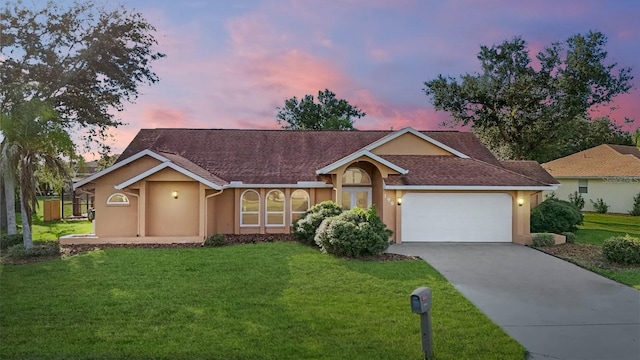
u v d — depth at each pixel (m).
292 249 15.97
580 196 35.78
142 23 28.38
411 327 8.12
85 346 7.14
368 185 21.70
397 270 12.92
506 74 40.09
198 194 18.56
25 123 16.50
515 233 19.08
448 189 18.81
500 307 9.79
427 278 12.02
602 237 20.95
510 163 27.33
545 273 13.16
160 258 14.16
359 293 10.41
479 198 19.33
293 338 7.51
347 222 14.98
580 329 8.43
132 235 18.69
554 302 10.21
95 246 17.17
